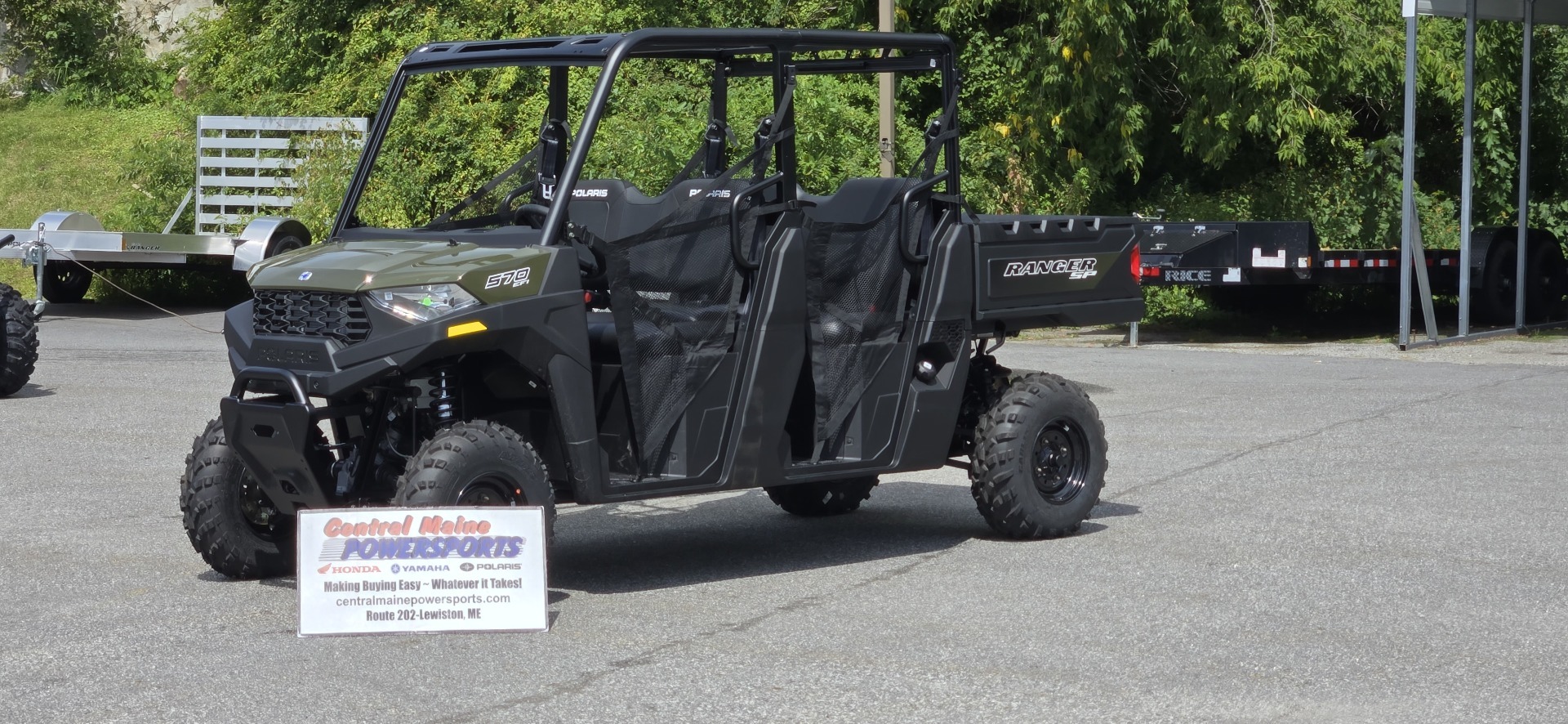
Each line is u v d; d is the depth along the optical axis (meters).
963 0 22.78
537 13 22.53
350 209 7.00
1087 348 17.88
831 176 19.84
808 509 8.38
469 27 22.89
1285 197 23.97
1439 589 6.55
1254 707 4.96
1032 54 22.56
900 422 7.26
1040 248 7.70
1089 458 7.73
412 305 5.95
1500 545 7.42
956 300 7.37
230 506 6.66
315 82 24.22
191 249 18.47
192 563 7.16
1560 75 24.75
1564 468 9.58
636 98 16.08
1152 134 24.70
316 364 6.02
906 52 7.46
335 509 5.87
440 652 5.62
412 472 5.94
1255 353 17.22
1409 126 17.38
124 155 24.55
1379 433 11.08
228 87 25.25
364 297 5.97
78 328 18.23
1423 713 4.90
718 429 6.65
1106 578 6.80
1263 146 25.16
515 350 6.09
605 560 7.30
